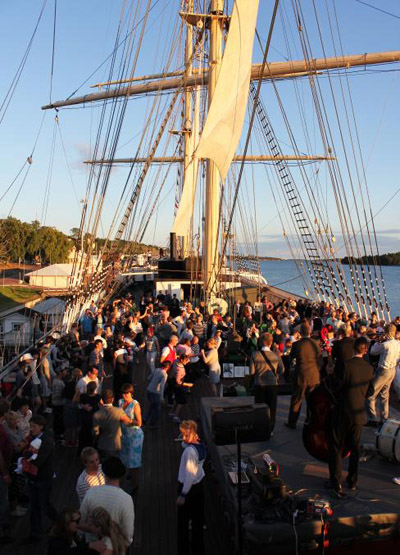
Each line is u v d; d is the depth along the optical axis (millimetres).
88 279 19766
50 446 5730
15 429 6426
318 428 5555
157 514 6305
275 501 4844
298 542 4637
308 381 7199
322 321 16328
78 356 11344
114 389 10359
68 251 69500
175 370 9758
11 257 62750
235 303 18719
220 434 4516
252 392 9211
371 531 4770
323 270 19641
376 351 7617
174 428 9391
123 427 6746
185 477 5145
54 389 8805
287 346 12109
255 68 21781
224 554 5418
